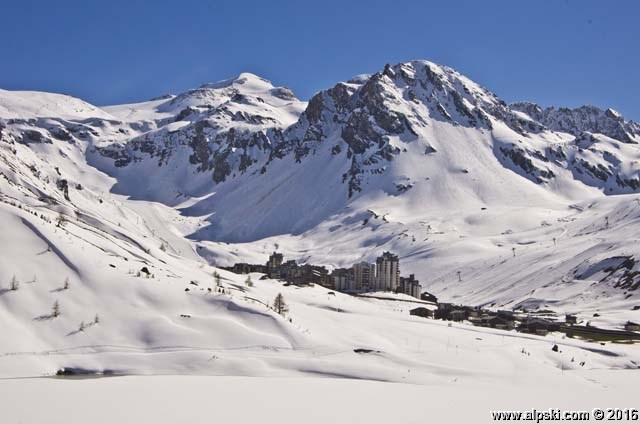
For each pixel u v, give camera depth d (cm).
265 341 16400
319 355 16338
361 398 11625
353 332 18700
